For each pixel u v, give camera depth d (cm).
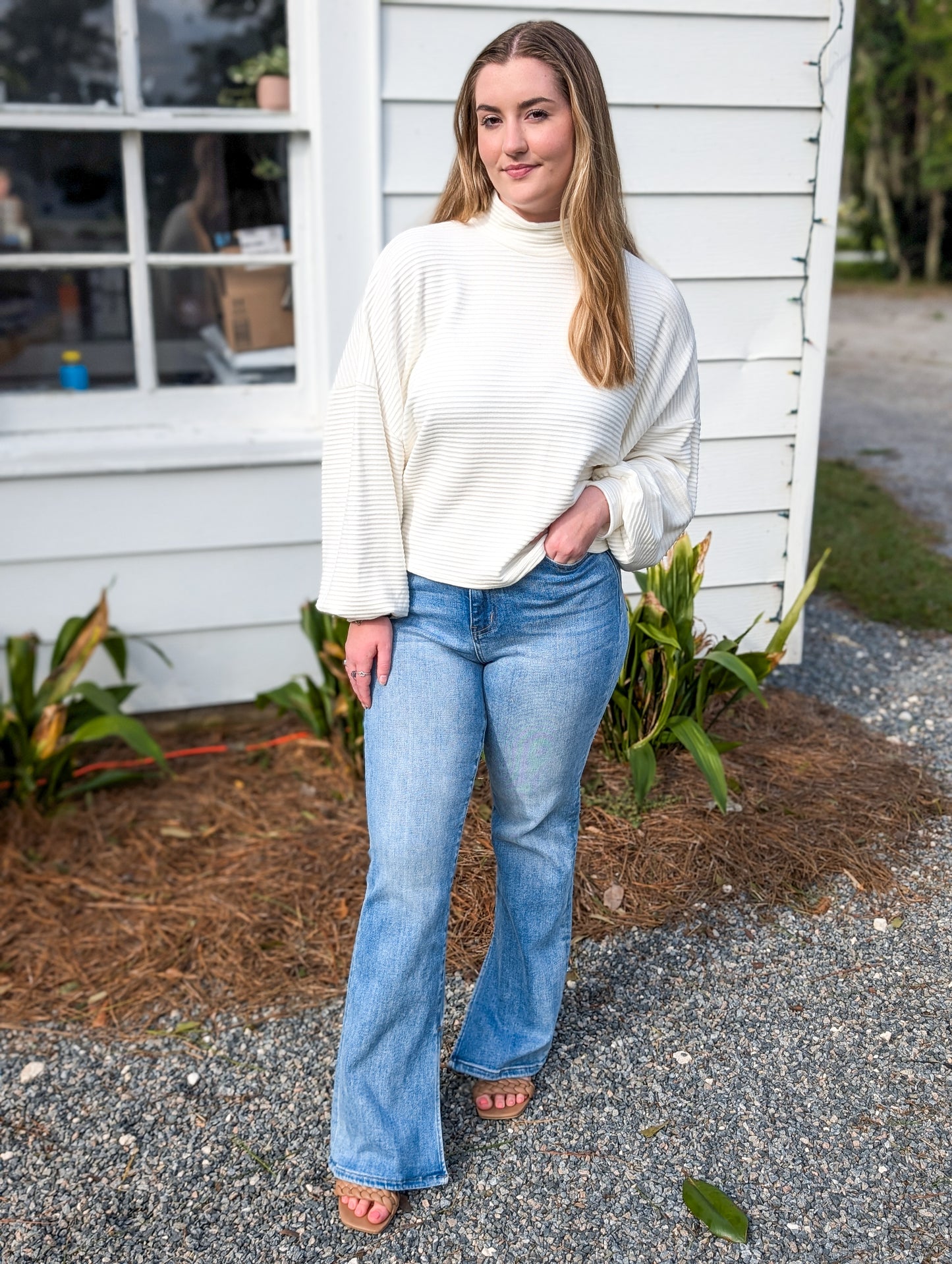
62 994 247
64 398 323
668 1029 229
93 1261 184
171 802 315
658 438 177
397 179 309
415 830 164
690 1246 183
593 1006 235
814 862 275
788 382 343
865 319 1449
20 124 304
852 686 381
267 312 333
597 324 155
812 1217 187
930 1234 184
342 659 305
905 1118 206
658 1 304
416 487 165
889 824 291
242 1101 217
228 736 348
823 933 255
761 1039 226
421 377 157
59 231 316
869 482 659
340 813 304
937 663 400
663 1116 208
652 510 169
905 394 962
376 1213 184
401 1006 172
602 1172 196
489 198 163
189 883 280
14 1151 207
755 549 358
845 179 1917
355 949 175
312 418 339
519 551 161
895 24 1611
